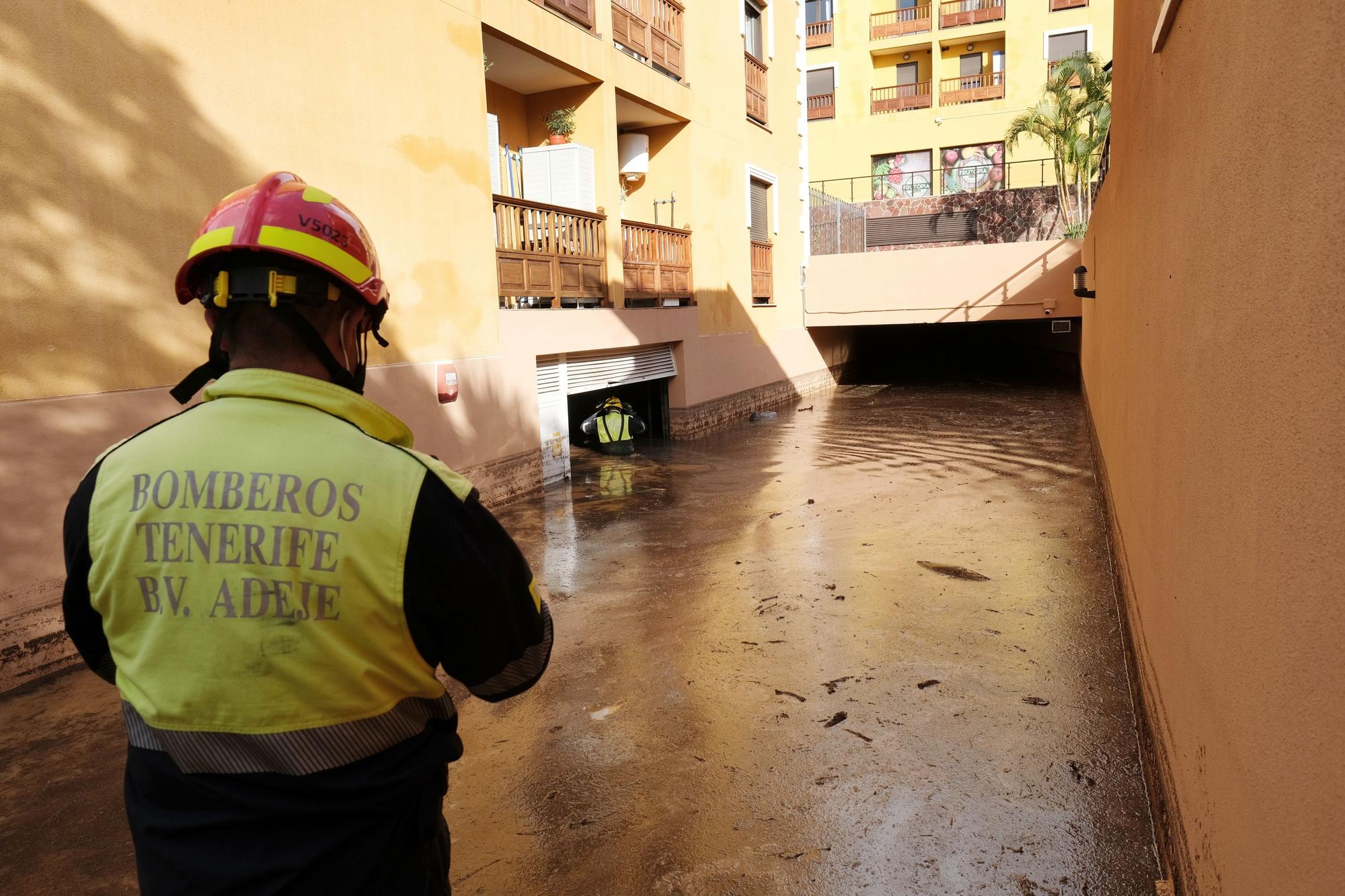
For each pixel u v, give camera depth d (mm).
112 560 1207
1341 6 1207
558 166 10891
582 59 10648
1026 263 18672
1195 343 2459
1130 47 5367
